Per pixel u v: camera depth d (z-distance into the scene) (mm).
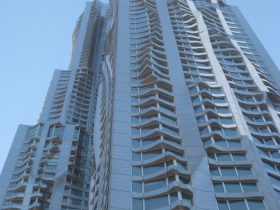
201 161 55719
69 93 123438
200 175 53438
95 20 163875
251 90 77562
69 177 92625
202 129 63281
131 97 69000
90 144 104125
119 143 58125
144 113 64312
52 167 93500
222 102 70438
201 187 51562
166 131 60750
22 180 90250
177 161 55594
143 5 102125
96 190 68688
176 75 75750
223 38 94500
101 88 93812
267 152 62469
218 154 58719
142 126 62031
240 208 50188
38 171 92062
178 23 97750
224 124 64812
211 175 54750
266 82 81000
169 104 67125
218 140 61188
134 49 83688
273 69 89188
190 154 57125
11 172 95875
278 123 69000
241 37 101438
